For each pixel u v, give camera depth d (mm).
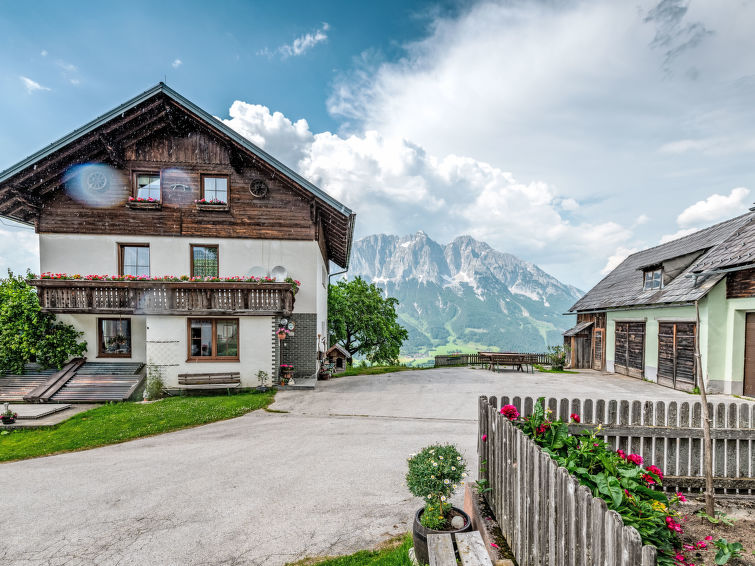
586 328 23719
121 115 14508
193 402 12180
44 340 13688
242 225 15570
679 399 12234
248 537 4773
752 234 13383
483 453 4484
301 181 15125
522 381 17094
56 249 14789
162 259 15266
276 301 13828
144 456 7832
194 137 15469
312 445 8203
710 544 3605
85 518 5309
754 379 12453
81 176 14930
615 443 4914
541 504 3021
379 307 32844
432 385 15719
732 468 4832
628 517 2896
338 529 4914
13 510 5586
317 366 16969
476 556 3230
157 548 4582
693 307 14141
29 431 10102
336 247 21891
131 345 14539
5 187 13742
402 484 6176
